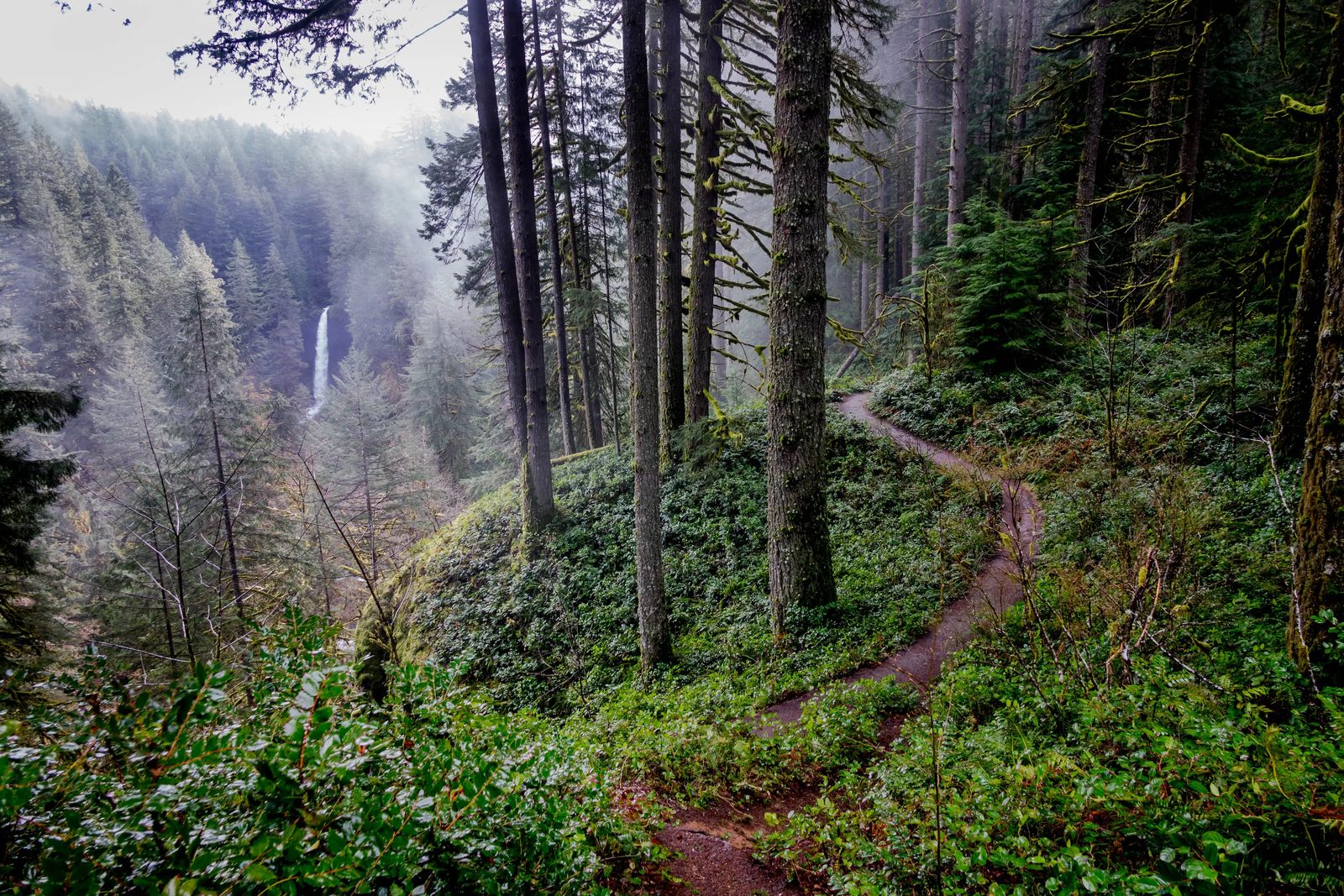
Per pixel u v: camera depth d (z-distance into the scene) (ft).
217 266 247.50
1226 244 39.81
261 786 6.30
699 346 51.01
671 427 50.90
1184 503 24.77
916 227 80.84
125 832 5.46
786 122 26.58
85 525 89.04
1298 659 13.32
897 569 32.68
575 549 44.34
